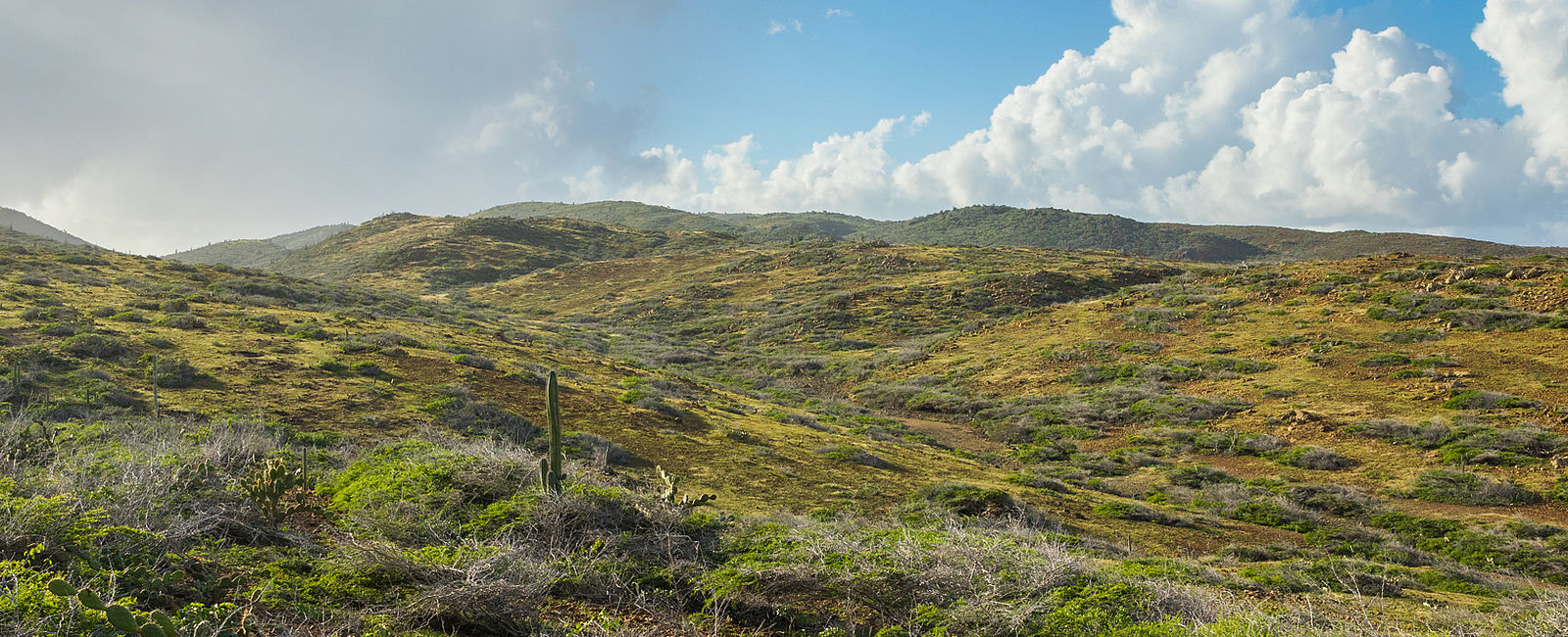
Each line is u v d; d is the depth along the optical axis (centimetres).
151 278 4309
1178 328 4138
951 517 1098
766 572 664
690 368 4853
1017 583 658
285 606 497
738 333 6262
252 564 570
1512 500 1812
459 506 788
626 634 530
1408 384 2806
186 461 809
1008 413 3231
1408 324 3512
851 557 699
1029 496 1717
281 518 731
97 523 544
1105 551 1223
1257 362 3362
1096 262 8000
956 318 5875
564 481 870
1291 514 1720
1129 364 3625
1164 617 602
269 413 1738
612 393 2581
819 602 649
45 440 909
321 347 2592
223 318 2962
